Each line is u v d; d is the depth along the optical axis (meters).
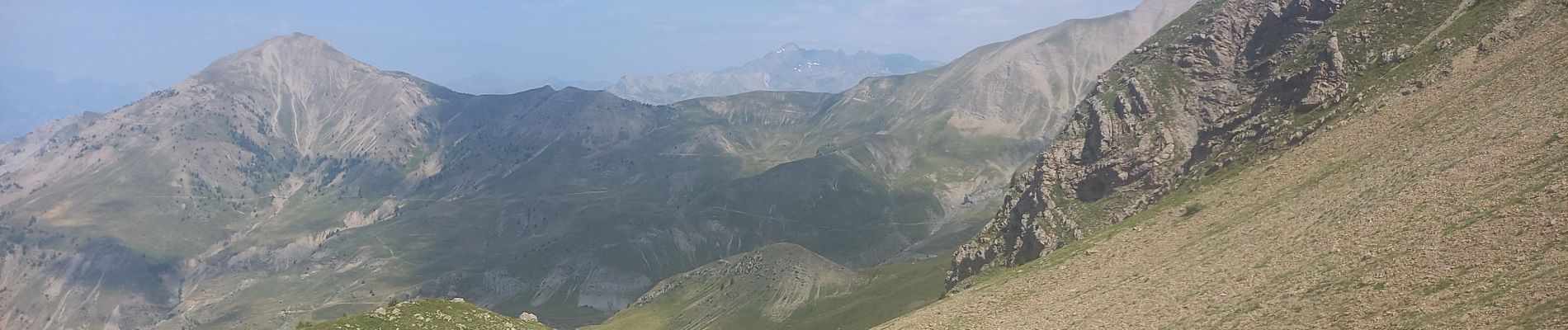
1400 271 61.94
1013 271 123.62
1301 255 75.00
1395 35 123.69
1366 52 124.44
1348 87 119.81
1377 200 79.38
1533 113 79.25
